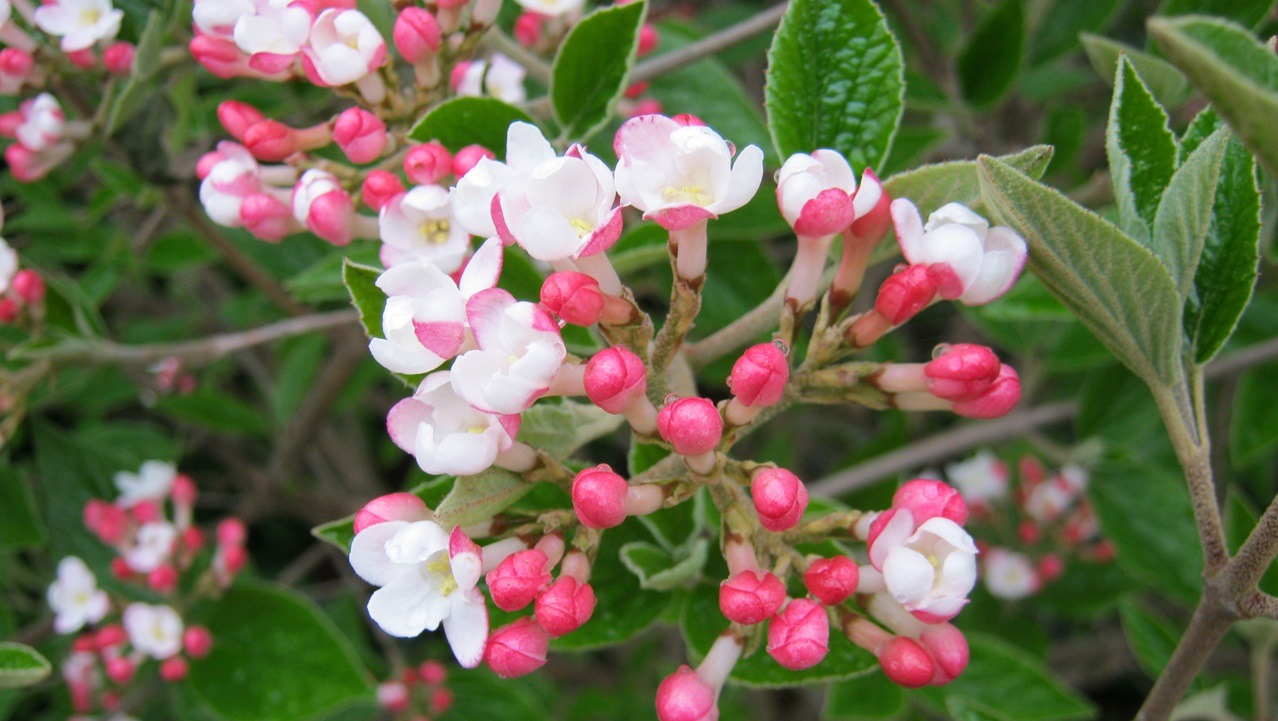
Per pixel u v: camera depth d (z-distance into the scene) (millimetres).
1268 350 245
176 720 297
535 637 134
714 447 133
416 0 176
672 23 268
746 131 221
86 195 316
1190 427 148
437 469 129
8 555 297
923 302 138
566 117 182
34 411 297
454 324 129
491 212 131
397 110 175
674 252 140
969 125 269
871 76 164
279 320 322
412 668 317
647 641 348
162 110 219
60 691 298
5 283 207
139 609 233
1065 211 130
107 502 267
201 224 247
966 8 294
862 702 228
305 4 161
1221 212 148
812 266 142
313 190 165
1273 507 135
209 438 344
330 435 361
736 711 305
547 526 142
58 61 205
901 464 272
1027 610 326
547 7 186
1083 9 279
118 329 350
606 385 129
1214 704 213
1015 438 291
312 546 400
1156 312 138
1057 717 223
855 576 133
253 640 231
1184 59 107
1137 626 237
